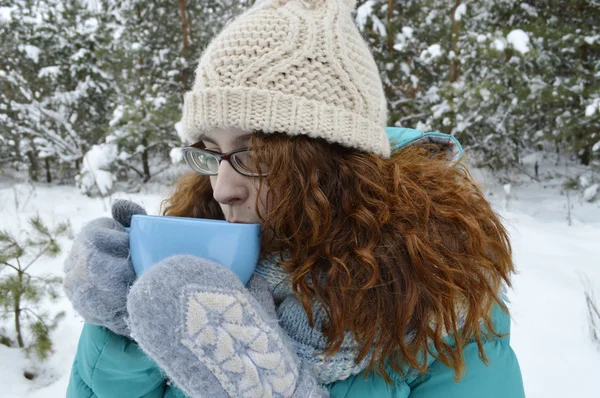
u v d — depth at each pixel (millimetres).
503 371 778
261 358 556
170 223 609
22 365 2260
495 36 5625
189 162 830
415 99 6727
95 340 706
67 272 688
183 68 8859
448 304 686
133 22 9094
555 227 5383
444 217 747
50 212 5664
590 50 7160
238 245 620
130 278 659
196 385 527
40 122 8820
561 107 6871
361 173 719
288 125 658
